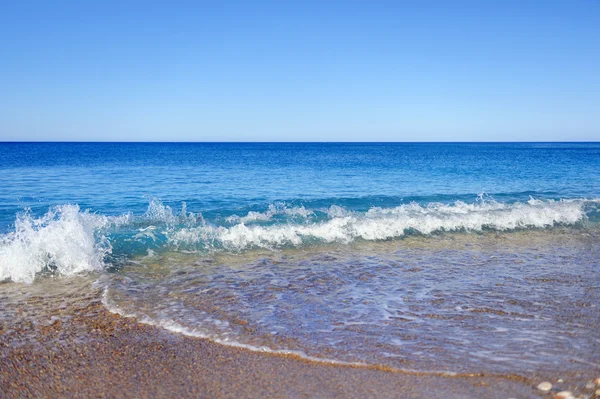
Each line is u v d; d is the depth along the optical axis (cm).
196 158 5225
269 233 955
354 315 528
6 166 3431
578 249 885
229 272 720
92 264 747
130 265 757
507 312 537
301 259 802
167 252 837
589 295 603
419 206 1305
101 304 571
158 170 3038
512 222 1112
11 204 1464
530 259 804
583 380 371
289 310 546
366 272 719
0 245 792
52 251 755
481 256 826
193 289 632
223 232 959
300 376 381
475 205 1341
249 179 2377
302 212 1248
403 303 570
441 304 566
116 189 1889
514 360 408
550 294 606
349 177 2517
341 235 965
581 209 1283
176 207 1420
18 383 377
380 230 1003
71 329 492
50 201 1539
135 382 378
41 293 614
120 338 468
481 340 454
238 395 353
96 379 384
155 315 533
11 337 470
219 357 421
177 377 384
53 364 412
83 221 941
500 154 6812
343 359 412
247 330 484
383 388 359
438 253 848
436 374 381
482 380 371
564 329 485
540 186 2045
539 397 344
